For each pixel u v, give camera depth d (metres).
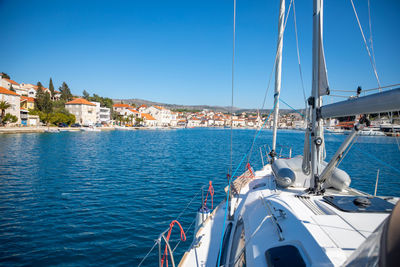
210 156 28.11
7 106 56.00
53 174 17.88
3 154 27.41
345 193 3.84
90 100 114.50
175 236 8.20
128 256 7.12
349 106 2.59
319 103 3.45
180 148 37.84
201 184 14.78
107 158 26.25
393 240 0.96
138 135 73.38
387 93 2.03
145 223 9.20
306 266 2.17
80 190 13.59
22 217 9.76
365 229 2.50
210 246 3.73
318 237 2.43
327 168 3.38
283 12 5.58
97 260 6.94
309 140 3.76
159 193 12.93
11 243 7.79
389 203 3.01
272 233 2.85
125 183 15.18
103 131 84.56
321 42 3.28
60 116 75.19
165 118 156.50
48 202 11.53
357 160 21.19
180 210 10.46
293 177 4.14
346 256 2.14
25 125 63.78
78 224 9.11
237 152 31.88
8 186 14.47
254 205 3.88
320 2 3.27
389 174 15.69
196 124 196.50
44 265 6.71
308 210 3.10
